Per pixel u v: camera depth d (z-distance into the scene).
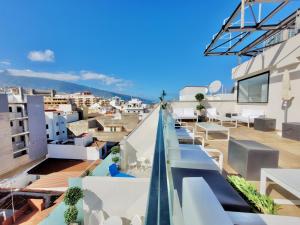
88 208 5.61
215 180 1.92
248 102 8.91
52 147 21.56
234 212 1.38
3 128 17.28
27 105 19.98
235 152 3.07
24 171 17.05
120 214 5.54
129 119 31.03
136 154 8.41
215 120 9.53
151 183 0.87
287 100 6.15
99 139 26.14
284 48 5.99
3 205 9.20
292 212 1.98
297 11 5.20
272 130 6.62
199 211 0.76
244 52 8.61
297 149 4.25
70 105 36.53
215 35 6.71
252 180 2.68
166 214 0.65
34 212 8.66
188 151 3.04
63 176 12.94
